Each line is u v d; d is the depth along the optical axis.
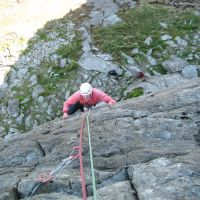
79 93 7.78
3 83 14.62
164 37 14.85
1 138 13.19
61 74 14.11
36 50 15.42
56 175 5.37
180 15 15.94
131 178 5.05
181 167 4.84
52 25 16.55
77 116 7.45
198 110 6.40
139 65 13.99
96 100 7.78
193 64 13.93
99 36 15.34
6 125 13.49
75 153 5.97
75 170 5.52
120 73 13.74
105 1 17.38
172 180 4.68
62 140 6.50
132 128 6.29
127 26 15.63
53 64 14.55
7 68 14.99
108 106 7.48
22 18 17.52
